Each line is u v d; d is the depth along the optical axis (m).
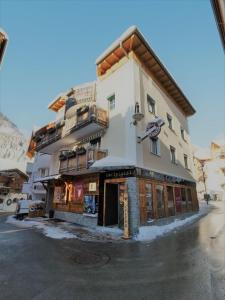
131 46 13.12
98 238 8.38
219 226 10.93
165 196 12.65
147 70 14.68
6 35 5.82
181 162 17.41
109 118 13.32
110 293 3.65
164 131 15.10
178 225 11.56
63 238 8.32
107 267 4.99
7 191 28.36
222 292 3.65
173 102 18.70
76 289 3.79
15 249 6.50
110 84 14.34
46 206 17.16
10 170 29.44
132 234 8.94
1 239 7.93
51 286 3.90
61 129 15.74
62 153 14.55
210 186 42.22
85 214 11.94
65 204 14.71
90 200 12.23
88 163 11.27
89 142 14.57
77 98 16.89
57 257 5.77
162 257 5.83
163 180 12.88
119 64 14.07
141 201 10.05
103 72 15.45
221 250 6.36
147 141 12.25
